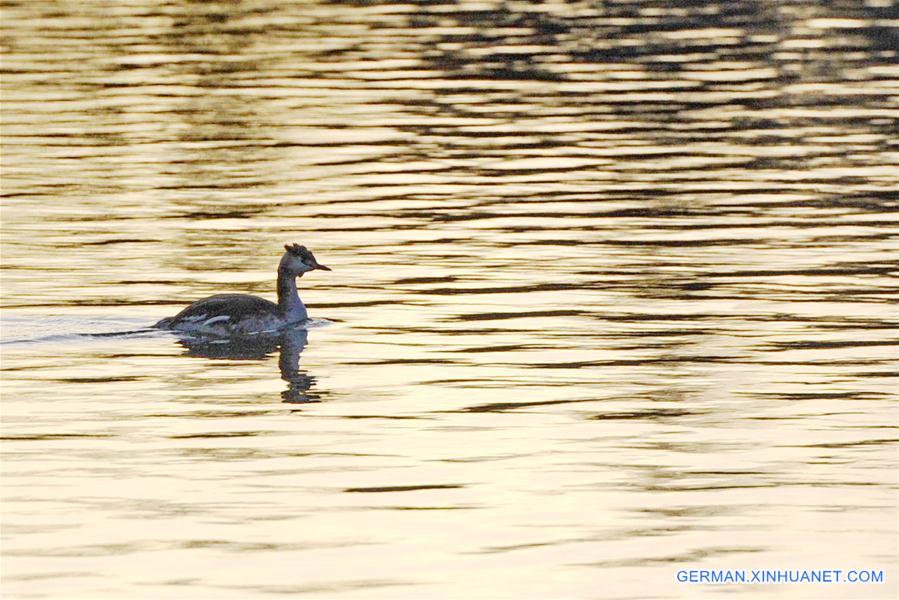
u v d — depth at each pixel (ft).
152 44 181.37
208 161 117.08
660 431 56.65
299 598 42.91
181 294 77.61
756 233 91.91
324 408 59.31
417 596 43.04
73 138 126.21
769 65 163.43
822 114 135.44
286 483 51.26
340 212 98.99
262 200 102.73
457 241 90.38
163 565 44.86
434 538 46.85
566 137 126.11
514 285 79.71
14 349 67.36
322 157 118.42
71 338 69.21
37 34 190.49
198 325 70.08
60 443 55.11
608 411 59.06
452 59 168.66
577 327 71.41
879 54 170.30
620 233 92.27
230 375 63.82
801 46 176.45
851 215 96.78
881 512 48.88
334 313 74.33
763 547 46.29
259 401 60.18
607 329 71.05
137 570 44.52
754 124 131.03
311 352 67.41
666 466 52.95
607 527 47.73
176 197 103.71
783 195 103.19
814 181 107.76
